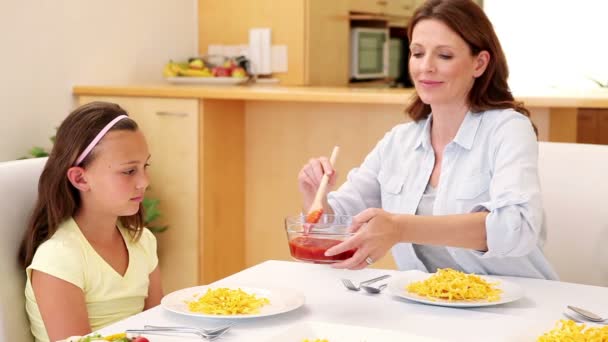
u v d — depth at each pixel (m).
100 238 1.64
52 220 1.58
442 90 1.73
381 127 3.17
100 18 3.57
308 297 1.42
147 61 3.88
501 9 4.91
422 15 1.75
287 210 3.41
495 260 1.71
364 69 4.66
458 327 1.25
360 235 1.38
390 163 1.90
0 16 3.09
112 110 1.63
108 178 1.58
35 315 1.55
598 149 1.91
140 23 3.81
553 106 2.70
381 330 1.16
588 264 1.89
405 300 1.40
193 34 4.18
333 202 1.89
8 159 3.17
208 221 3.30
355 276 1.58
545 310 1.36
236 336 1.20
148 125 3.31
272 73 4.04
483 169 1.74
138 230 1.71
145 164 1.65
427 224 1.47
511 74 4.90
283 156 3.38
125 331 1.20
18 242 1.58
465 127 1.76
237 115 3.40
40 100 3.30
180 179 3.28
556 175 1.92
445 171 1.78
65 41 3.40
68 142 1.58
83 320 1.56
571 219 1.90
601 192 1.88
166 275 3.37
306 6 3.93
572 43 4.74
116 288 1.64
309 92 2.98
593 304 1.39
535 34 4.84
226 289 1.36
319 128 3.29
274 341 1.13
